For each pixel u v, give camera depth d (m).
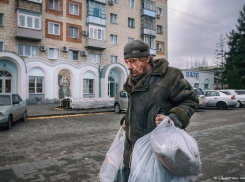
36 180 3.35
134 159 1.53
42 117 11.69
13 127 8.61
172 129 1.44
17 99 9.70
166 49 31.91
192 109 1.53
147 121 1.55
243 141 5.89
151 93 1.54
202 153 4.78
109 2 25.94
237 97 18.19
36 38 20.28
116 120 10.51
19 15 19.58
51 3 22.22
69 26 23.20
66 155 4.62
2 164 4.24
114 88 26.70
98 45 24.58
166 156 1.38
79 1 23.91
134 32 28.39
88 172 3.66
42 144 5.81
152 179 1.46
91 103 15.34
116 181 1.79
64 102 15.85
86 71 24.03
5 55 18.19
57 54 22.38
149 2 29.47
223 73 35.19
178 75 1.58
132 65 1.64
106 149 5.13
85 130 7.82
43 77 21.16
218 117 11.61
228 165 3.99
